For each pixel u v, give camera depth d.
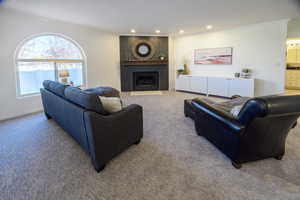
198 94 5.98
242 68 5.24
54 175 1.71
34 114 3.80
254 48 4.95
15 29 3.54
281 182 1.59
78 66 5.09
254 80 5.02
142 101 4.93
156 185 1.57
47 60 4.27
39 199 1.42
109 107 1.93
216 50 5.72
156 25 4.89
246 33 5.03
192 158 2.00
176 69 6.88
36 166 1.87
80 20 4.29
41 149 2.23
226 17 4.13
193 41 6.27
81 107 1.89
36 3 3.12
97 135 1.69
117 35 6.11
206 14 3.89
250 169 1.78
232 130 1.69
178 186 1.56
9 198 1.43
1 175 1.72
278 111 1.38
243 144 1.69
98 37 5.47
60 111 2.49
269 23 4.60
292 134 2.64
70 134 2.43
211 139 2.21
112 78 6.12
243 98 3.16
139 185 1.57
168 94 6.01
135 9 3.51
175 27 5.14
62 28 4.44
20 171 1.78
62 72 4.63
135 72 6.62
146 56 6.54
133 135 2.22
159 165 1.87
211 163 1.90
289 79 6.88
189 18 4.19
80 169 1.81
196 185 1.57
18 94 3.73
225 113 1.89
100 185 1.58
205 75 6.13
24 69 3.84
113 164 1.89
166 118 3.43
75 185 1.58
